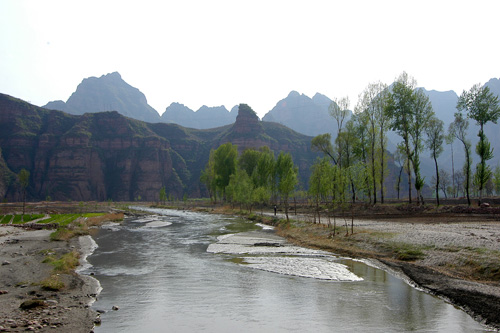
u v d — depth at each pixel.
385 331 13.29
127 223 71.69
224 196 136.88
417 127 61.56
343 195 40.62
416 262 24.61
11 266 24.53
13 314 14.40
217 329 13.58
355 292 18.66
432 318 14.63
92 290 19.08
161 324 14.11
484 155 55.75
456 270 21.20
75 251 32.25
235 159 124.44
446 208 54.41
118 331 13.27
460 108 61.59
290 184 56.31
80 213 93.19
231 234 47.97
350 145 75.88
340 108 76.81
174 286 20.25
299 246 36.44
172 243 40.00
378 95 69.62
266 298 17.77
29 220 67.31
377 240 31.53
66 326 13.27
